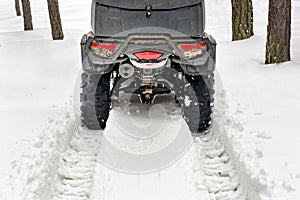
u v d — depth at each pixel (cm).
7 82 768
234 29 1176
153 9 485
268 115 521
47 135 461
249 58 850
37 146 444
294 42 986
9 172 390
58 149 448
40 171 384
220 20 1877
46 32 1612
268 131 467
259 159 400
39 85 739
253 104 566
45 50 1059
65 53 1010
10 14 2700
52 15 1287
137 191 381
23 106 618
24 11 1723
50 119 521
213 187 393
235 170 413
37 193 355
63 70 843
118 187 387
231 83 676
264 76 700
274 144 433
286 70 718
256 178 359
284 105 558
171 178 398
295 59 807
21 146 448
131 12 486
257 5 2186
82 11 2422
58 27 1295
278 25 761
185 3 486
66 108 568
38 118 539
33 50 1065
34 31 1647
